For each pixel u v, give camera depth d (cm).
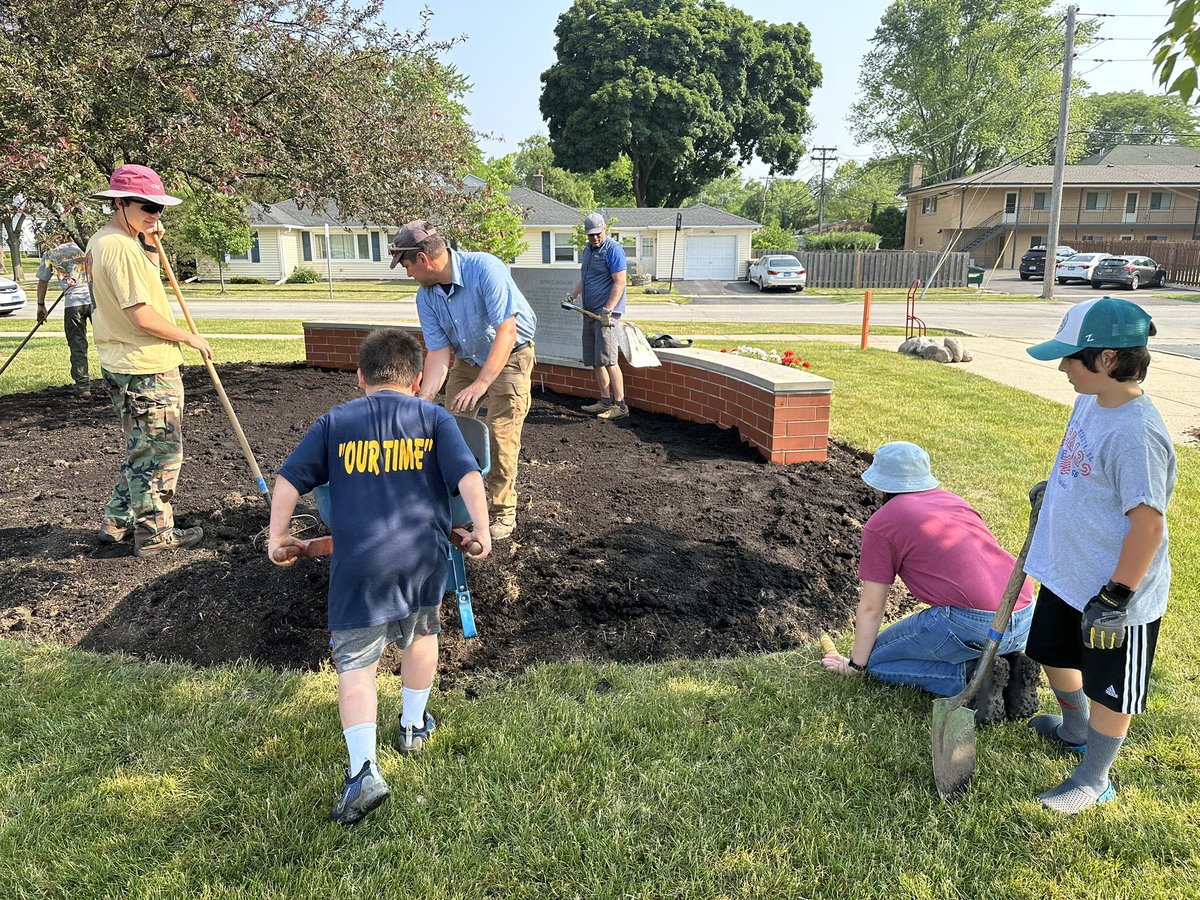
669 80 4891
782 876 226
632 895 219
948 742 254
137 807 252
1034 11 5188
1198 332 1645
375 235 3850
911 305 1555
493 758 275
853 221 7838
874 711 303
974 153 5644
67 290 814
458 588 283
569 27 5153
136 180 379
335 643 250
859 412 783
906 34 5544
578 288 723
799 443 571
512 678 328
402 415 254
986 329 1780
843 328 1733
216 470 554
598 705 307
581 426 681
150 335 393
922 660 310
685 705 308
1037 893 220
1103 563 233
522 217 1276
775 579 401
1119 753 278
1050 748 281
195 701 309
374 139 764
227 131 683
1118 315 221
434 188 817
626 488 517
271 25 731
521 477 539
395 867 230
